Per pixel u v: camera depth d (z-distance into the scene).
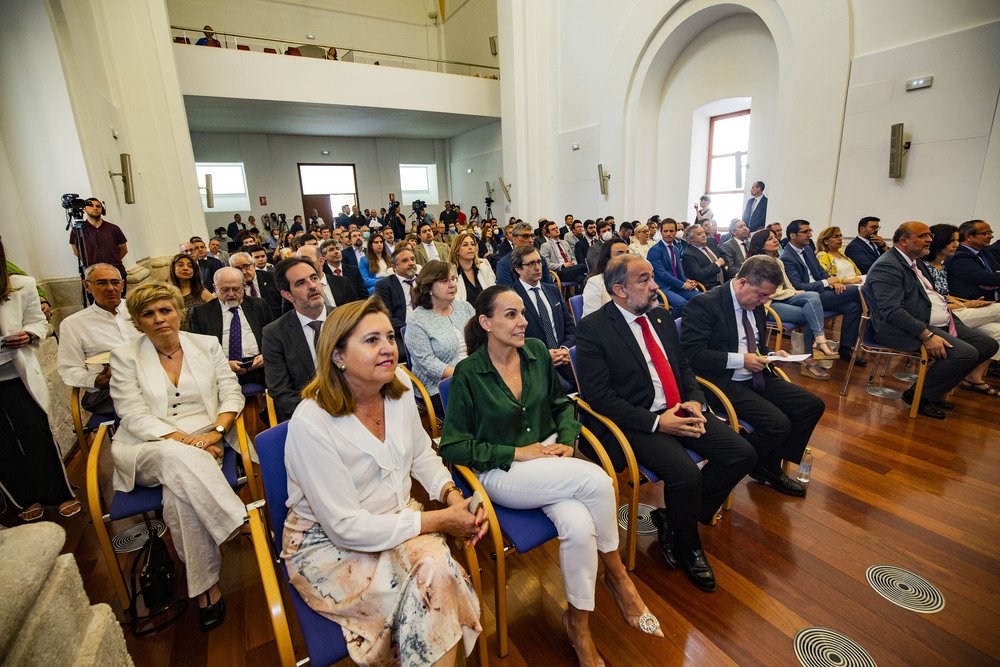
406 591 1.11
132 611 1.64
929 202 4.88
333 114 10.22
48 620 0.73
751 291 2.08
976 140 4.50
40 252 3.63
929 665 1.37
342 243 6.20
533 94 9.73
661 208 8.73
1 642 0.62
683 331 2.30
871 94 5.16
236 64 8.27
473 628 1.18
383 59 13.06
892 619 1.53
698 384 2.09
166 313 1.76
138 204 6.13
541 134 9.92
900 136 4.93
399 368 1.59
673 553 1.80
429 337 2.37
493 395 1.60
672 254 4.72
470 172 14.17
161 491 1.63
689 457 1.72
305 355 2.22
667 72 8.04
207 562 1.55
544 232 6.51
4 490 2.14
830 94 5.50
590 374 1.90
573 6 8.81
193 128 11.15
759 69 6.77
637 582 1.73
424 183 15.63
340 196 14.07
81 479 2.54
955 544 1.85
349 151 13.93
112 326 2.24
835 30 5.36
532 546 1.37
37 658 0.69
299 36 11.84
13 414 2.08
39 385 2.14
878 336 3.02
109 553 1.56
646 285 1.84
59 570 0.78
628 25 7.89
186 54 7.85
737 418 2.10
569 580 1.37
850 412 3.01
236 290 2.76
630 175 8.55
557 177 9.99
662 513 1.91
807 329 3.75
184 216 7.22
